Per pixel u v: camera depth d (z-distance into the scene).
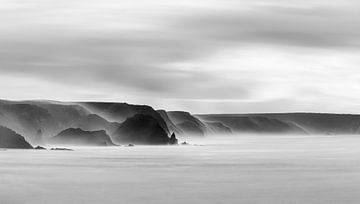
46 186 86.25
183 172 111.38
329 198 74.31
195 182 92.75
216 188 84.62
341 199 73.44
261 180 96.50
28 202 70.56
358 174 108.75
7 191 80.25
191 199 73.31
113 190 81.69
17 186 86.12
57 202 70.62
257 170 117.38
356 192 80.06
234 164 134.62
